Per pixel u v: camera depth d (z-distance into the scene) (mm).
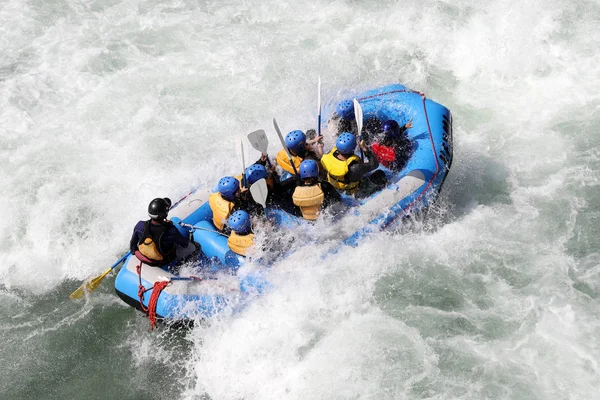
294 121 23094
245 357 16219
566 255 18562
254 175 17281
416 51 27250
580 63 25578
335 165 17781
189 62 27344
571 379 15227
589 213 19859
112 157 23125
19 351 17406
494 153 22328
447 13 28469
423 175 19125
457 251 18844
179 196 20625
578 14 27562
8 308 18578
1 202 21438
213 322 16688
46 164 22891
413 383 15453
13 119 24844
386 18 28828
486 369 15656
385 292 17609
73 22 29672
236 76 26516
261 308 16797
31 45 28406
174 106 25281
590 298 17203
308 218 17656
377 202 18344
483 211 20234
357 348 16250
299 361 16031
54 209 21141
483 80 25688
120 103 25469
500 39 26734
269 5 30234
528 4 27969
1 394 16391
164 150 23203
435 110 21141
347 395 15266
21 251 20078
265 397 15500
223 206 17281
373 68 26562
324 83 25703
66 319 18219
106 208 21094
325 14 29500
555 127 23172
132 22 29625
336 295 17203
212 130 24016
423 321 16938
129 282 17094
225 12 30078
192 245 17906
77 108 25328
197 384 16219
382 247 18062
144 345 17391
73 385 16562
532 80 25328
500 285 17828
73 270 19547
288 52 27500
